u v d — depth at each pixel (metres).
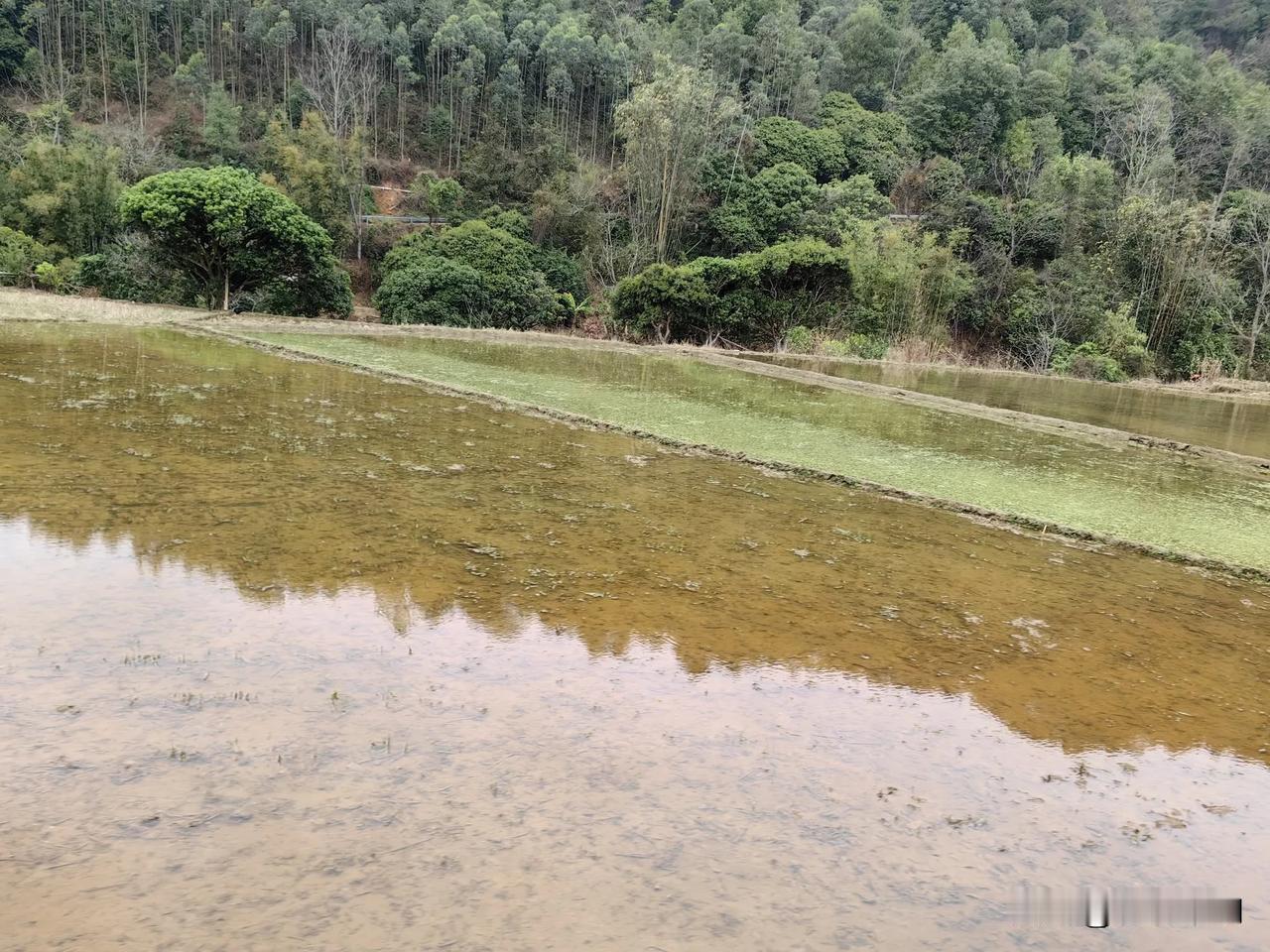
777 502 7.00
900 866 2.38
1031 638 4.43
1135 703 3.72
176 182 22.09
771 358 23.73
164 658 3.26
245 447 7.27
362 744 2.76
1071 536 6.67
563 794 2.57
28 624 3.46
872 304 30.41
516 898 2.07
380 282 37.94
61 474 5.89
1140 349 30.33
